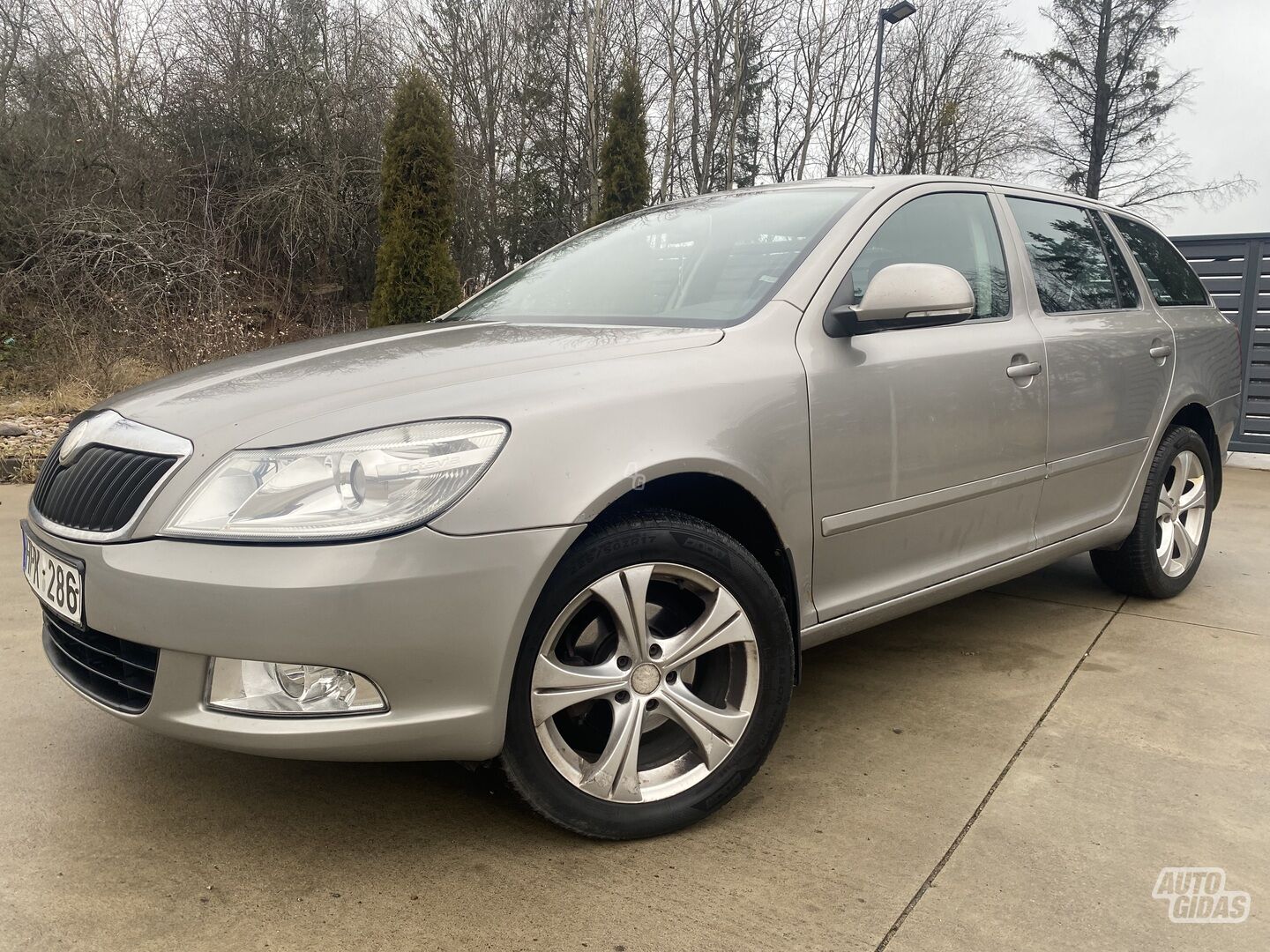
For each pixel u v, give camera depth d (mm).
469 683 1807
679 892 1885
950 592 2836
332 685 1763
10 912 1768
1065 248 3473
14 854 1968
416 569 1733
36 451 6355
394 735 1776
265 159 15484
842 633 2529
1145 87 31000
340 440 1787
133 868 1928
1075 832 2135
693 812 2107
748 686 2172
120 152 13391
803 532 2314
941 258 2875
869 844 2076
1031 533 3117
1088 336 3271
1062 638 3488
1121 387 3412
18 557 4172
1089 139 31625
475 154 19453
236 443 1820
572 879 1925
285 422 1837
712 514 2297
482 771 2373
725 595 2111
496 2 21266
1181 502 3924
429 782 2330
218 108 15109
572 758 2018
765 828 2143
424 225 11820
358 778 2340
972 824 2164
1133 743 2604
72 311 10547
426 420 1822
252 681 1763
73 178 12617
